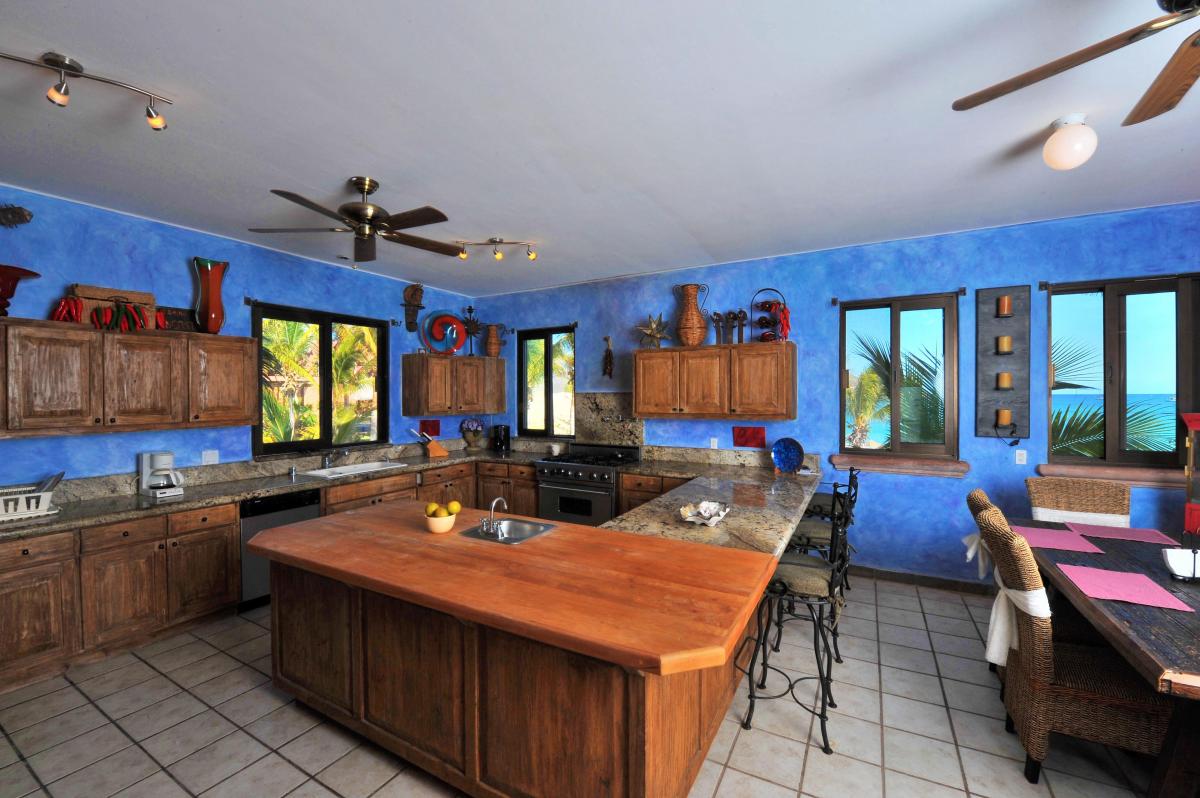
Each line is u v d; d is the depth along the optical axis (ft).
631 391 16.49
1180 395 10.50
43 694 8.07
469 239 12.47
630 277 16.46
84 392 9.33
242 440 12.68
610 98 6.48
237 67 5.79
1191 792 5.05
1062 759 6.75
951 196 9.91
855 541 13.16
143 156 8.02
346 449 15.07
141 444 10.92
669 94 6.40
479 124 7.09
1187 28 5.19
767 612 8.03
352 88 6.21
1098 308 11.25
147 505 9.79
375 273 15.90
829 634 10.14
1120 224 10.80
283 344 13.71
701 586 5.66
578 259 14.34
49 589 8.47
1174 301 10.61
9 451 9.27
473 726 5.76
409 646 6.28
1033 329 11.49
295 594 7.54
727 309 14.80
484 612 5.10
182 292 11.50
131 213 10.60
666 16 5.02
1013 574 6.30
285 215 10.72
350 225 8.66
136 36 5.25
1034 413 11.50
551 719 5.26
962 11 4.99
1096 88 6.31
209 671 8.79
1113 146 7.86
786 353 13.07
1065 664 6.48
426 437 17.51
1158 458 10.70
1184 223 10.35
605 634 4.59
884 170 8.69
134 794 6.13
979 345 11.96
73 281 9.91
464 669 5.81
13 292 8.77
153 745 6.97
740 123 7.13
